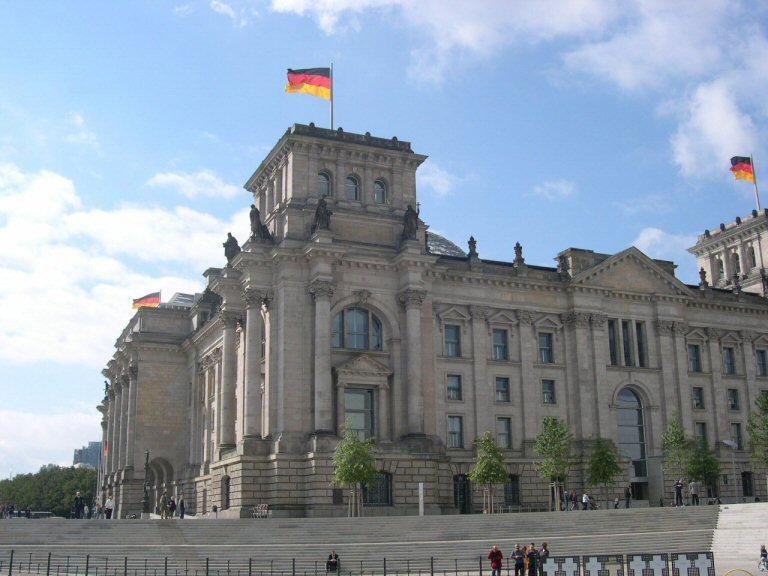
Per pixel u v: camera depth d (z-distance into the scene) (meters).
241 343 106.88
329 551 69.12
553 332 112.94
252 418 95.50
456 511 99.31
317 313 95.50
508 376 108.69
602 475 102.06
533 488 105.88
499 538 73.69
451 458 101.88
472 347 107.25
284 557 67.31
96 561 65.25
